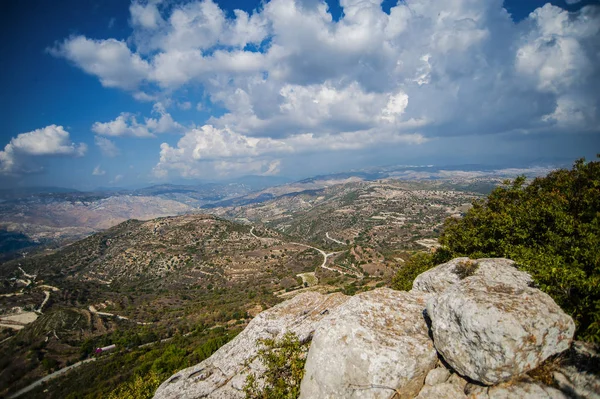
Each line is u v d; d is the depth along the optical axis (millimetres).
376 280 111688
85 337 104938
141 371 58594
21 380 82438
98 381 71750
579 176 18672
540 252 13445
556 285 10812
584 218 14789
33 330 109000
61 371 85750
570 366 8641
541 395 8180
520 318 8742
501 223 18781
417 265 29391
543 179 23641
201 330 98125
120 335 104562
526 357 8586
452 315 10055
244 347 16984
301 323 16578
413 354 10359
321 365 11234
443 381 10156
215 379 15375
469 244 21750
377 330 11266
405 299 13508
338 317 12203
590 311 9594
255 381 13664
